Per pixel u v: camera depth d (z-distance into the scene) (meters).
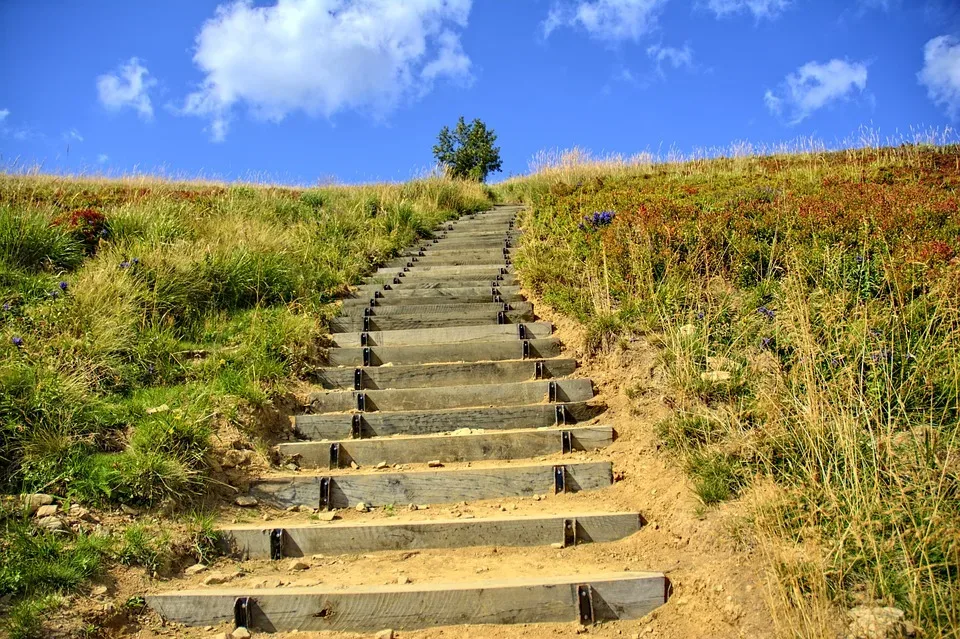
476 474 4.87
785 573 3.23
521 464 5.05
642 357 5.86
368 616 3.56
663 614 3.54
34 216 7.94
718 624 3.31
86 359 5.43
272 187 15.62
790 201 8.73
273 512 4.62
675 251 7.17
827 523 3.41
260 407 5.56
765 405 4.34
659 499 4.36
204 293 7.47
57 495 4.09
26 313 5.89
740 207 8.46
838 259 5.72
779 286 6.09
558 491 4.80
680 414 4.86
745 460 4.11
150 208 9.38
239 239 8.76
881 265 5.61
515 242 11.14
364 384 6.40
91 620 3.33
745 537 3.60
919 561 3.02
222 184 15.95
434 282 9.07
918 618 2.84
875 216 7.21
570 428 5.31
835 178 11.93
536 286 8.25
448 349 6.75
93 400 4.92
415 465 5.22
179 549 4.01
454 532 4.29
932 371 4.19
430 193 15.23
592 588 3.62
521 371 6.30
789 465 3.85
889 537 3.26
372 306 8.17
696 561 3.73
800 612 3.02
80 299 6.15
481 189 17.84
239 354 6.27
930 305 4.88
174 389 5.54
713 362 5.21
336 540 4.25
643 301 6.39
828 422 3.88
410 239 11.63
